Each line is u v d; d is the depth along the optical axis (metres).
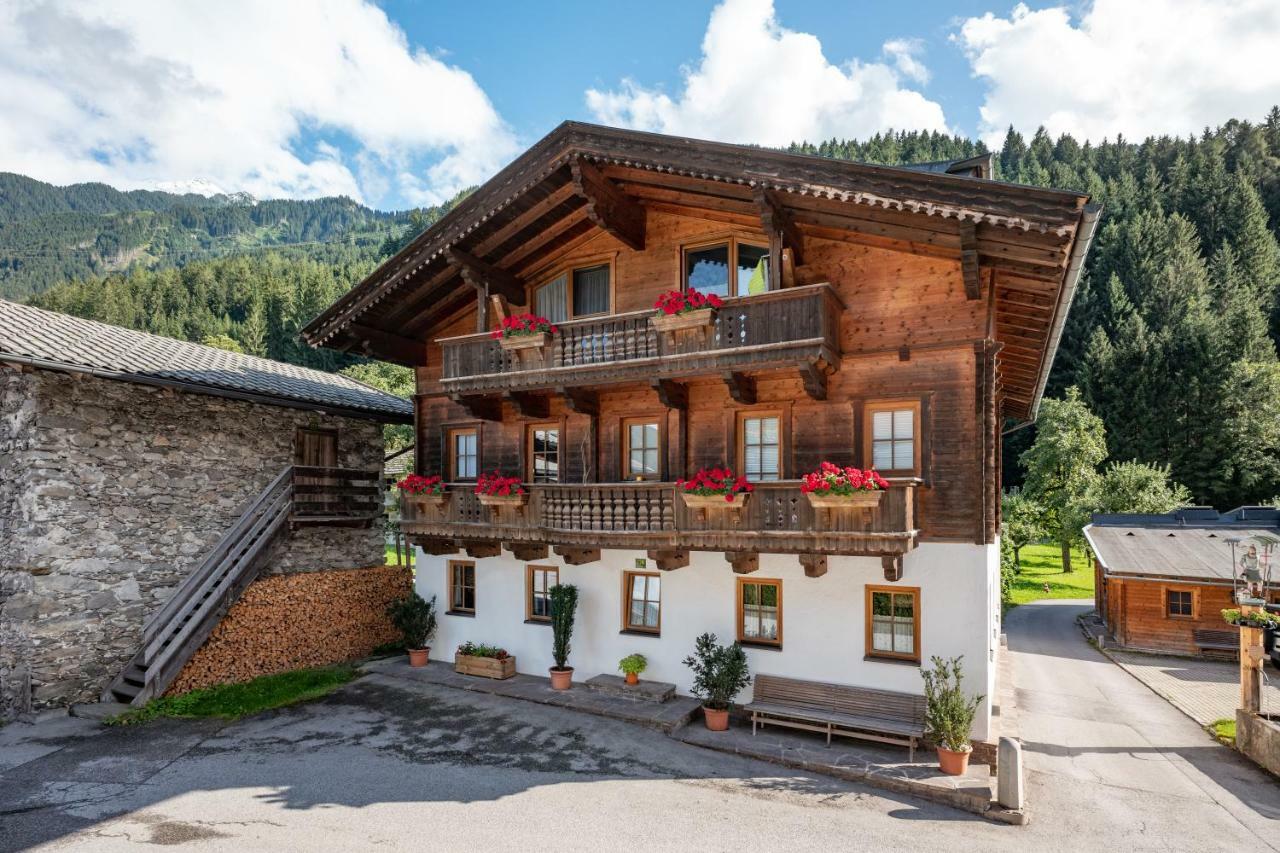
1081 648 22.97
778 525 10.84
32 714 11.86
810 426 11.95
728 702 11.54
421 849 7.60
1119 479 38.59
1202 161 81.94
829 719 10.65
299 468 16.38
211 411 15.05
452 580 15.77
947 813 8.72
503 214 13.24
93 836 7.73
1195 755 11.59
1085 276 61.25
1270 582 17.91
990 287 10.70
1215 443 46.75
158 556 13.94
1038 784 9.98
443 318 16.17
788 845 7.81
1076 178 88.62
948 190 9.33
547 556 14.28
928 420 11.04
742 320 11.34
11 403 12.55
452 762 10.09
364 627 16.80
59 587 12.32
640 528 11.85
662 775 9.71
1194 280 61.50
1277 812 9.15
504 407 15.22
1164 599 21.91
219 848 7.52
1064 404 41.81
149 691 12.45
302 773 9.65
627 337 12.30
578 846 7.73
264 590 14.76
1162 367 50.69
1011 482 57.66
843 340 11.75
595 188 12.27
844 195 9.93
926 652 10.80
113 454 13.25
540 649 14.40
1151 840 8.18
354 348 15.35
